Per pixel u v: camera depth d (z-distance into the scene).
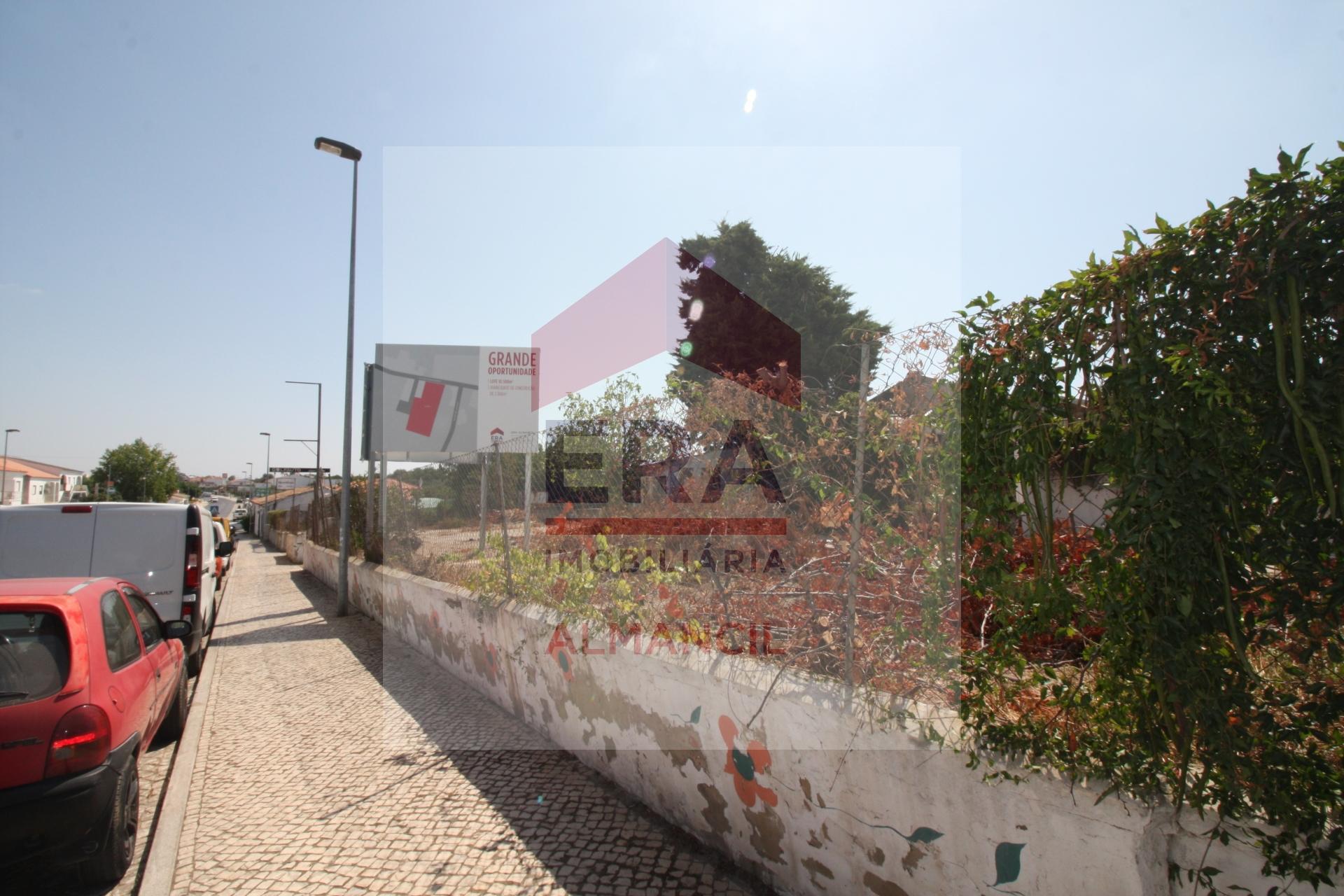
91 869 3.33
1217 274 1.63
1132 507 1.76
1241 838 1.64
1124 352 1.83
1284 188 1.53
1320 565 1.51
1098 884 1.86
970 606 2.45
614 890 3.05
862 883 2.51
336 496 15.11
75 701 3.28
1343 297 1.47
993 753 2.12
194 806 4.10
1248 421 1.61
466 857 3.40
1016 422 2.11
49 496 66.31
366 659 7.88
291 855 3.49
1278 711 1.61
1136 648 1.81
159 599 7.18
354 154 12.38
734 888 3.03
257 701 6.38
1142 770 1.80
